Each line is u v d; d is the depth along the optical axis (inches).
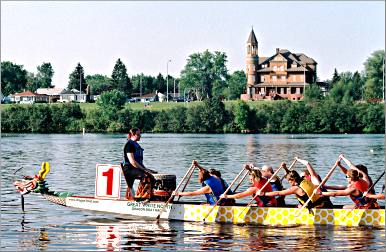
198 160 1596.9
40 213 711.1
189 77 6988.2
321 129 3927.2
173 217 676.1
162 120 4062.5
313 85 4416.8
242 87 6811.0
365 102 4296.3
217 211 664.4
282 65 5565.9
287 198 825.5
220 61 6993.1
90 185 1000.2
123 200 688.4
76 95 6584.6
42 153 1898.4
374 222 647.1
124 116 4055.1
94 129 4040.4
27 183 721.6
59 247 550.3
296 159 685.9
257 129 4023.1
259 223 657.0
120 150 2069.4
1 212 719.1
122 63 7096.5
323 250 542.6
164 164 1451.8
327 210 650.8
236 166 1403.8
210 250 542.6
